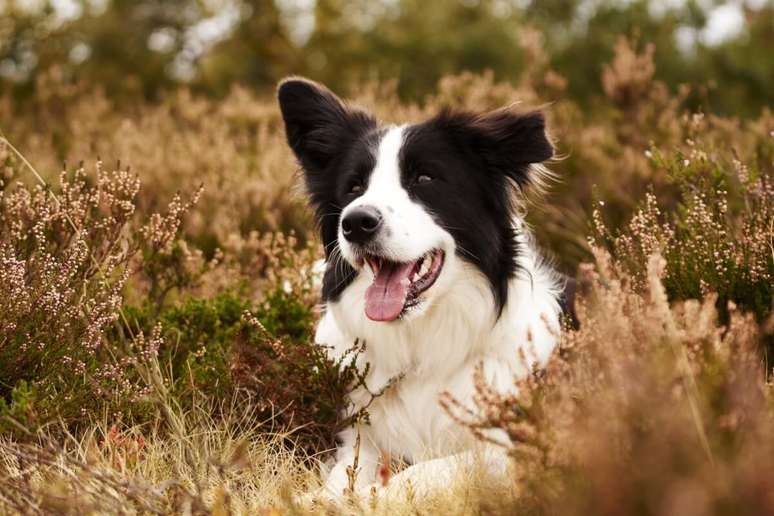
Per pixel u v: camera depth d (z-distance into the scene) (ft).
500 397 8.98
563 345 9.85
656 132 23.52
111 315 12.66
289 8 72.74
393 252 12.39
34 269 12.71
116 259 14.03
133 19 68.18
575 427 8.20
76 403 11.83
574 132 25.08
